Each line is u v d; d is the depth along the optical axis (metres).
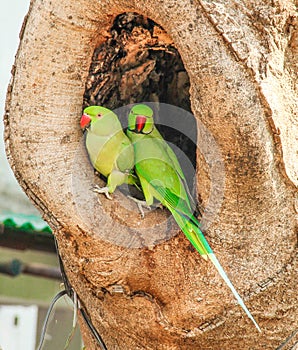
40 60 6.62
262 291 6.54
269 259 6.51
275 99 6.08
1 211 11.91
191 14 6.03
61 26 6.56
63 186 6.52
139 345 7.08
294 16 6.24
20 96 6.68
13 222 11.50
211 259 6.46
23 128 6.64
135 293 6.79
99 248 6.59
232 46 5.96
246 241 6.46
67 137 6.67
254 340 6.77
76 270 6.96
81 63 6.68
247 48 6.00
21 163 6.66
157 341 6.95
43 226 11.55
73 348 11.91
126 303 6.83
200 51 6.01
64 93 6.68
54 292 13.89
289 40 6.32
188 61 6.07
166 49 7.36
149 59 7.48
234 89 5.95
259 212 6.34
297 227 6.47
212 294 6.59
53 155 6.58
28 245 11.79
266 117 6.03
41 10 6.61
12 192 12.51
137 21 6.96
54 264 13.09
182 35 6.06
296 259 6.52
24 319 13.82
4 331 13.57
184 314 6.71
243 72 5.99
